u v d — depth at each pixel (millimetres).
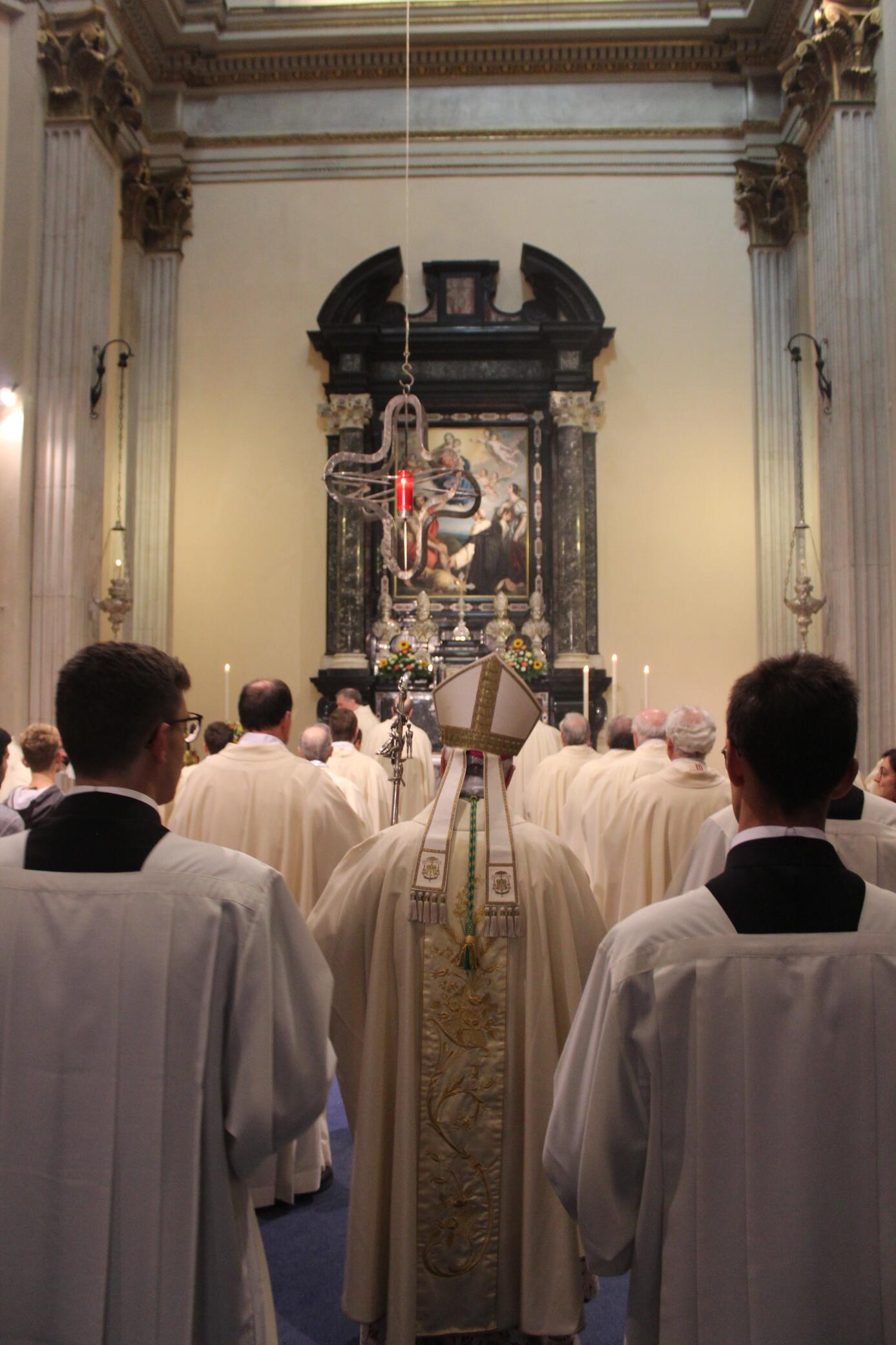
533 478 11805
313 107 11992
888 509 8945
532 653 11195
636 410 11648
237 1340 1707
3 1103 1694
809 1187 1518
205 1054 1715
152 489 11508
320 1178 3992
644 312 11727
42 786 4457
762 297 11602
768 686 1644
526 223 11852
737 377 11625
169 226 11805
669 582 11477
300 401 11742
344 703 9547
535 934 2562
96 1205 1667
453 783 2674
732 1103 1551
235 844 4086
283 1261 3404
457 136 11922
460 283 11758
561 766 6965
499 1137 2543
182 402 11742
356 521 11367
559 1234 2467
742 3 11289
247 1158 1724
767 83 11742
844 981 1561
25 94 9531
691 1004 1572
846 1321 1503
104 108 9984
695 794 4699
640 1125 1607
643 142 11859
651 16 11523
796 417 11383
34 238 9484
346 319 11570
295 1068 1791
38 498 9391
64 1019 1704
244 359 11781
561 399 11445
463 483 11727
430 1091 2547
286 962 1835
